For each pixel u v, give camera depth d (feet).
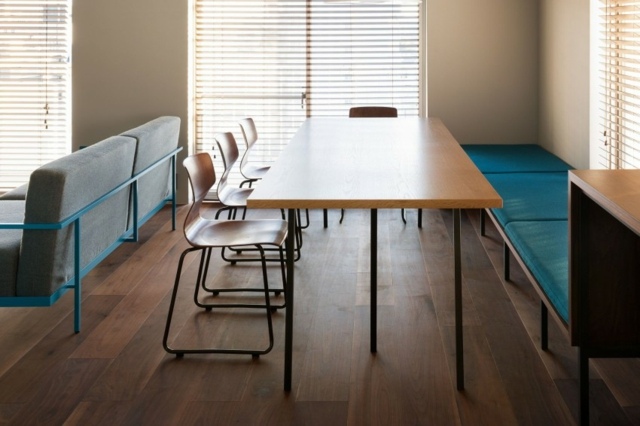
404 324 13.28
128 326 13.30
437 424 9.69
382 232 20.16
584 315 9.26
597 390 10.50
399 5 24.04
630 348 9.28
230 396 10.55
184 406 10.25
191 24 23.75
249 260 16.83
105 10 23.20
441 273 16.31
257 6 23.99
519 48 23.72
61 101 23.70
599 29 18.10
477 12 23.65
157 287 15.49
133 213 17.10
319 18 24.06
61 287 12.92
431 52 23.82
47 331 13.08
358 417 9.90
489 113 23.97
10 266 12.45
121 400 10.43
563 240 12.39
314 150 14.61
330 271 16.58
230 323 13.43
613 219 9.18
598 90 18.16
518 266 16.76
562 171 19.11
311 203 10.05
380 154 14.02
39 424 9.74
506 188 16.94
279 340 12.60
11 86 23.62
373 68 24.29
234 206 15.71
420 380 10.99
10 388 10.82
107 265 17.10
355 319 13.56
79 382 11.02
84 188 13.43
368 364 11.59
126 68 23.39
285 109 24.41
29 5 23.35
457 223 10.53
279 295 14.97
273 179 11.56
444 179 11.41
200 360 11.82
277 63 24.22
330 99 24.40
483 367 11.41
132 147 16.46
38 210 12.27
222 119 24.44
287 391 10.68
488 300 14.51
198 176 12.86
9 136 23.76
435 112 24.04
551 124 22.15
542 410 10.01
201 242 12.27
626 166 16.75
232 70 24.22
